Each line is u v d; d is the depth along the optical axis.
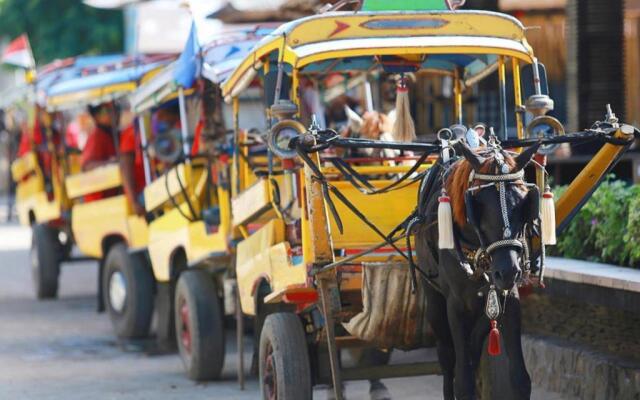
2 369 16.48
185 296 15.03
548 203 9.40
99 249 20.06
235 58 14.80
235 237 13.89
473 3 18.83
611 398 11.88
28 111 23.78
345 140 10.24
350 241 11.02
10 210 41.62
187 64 14.91
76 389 14.91
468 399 9.81
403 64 11.87
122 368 16.44
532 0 20.89
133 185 18.72
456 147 9.30
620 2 17.08
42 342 18.84
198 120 15.62
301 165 10.94
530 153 9.14
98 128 21.14
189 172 15.59
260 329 12.84
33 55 44.16
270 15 23.75
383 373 11.50
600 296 11.96
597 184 10.76
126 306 18.66
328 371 11.66
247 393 14.30
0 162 54.03
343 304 11.27
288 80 12.69
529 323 14.56
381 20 11.25
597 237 13.05
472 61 12.71
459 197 9.41
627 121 19.00
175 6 25.17
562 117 20.70
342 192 11.13
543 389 13.29
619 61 17.14
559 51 20.78
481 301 9.79
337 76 15.23
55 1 43.88
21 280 27.30
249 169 13.80
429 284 10.43
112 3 29.12
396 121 12.21
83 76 21.41
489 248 8.96
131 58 22.05
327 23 11.18
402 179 10.47
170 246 16.12
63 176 22.27
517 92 11.45
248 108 16.70
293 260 11.27
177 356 17.31
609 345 12.77
